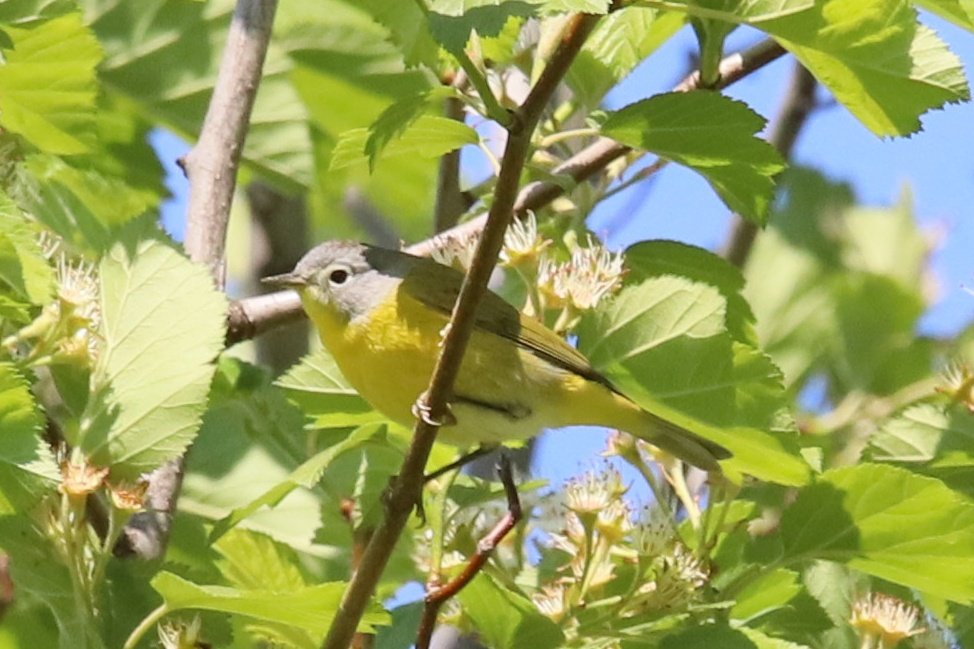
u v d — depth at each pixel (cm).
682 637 912
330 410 1077
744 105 877
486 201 1274
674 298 962
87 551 932
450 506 1062
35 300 914
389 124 786
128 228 984
